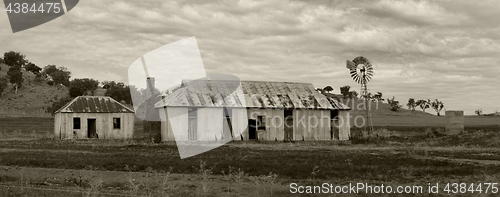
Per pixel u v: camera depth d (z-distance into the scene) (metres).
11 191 13.38
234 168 18.88
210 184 15.18
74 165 19.53
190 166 19.38
